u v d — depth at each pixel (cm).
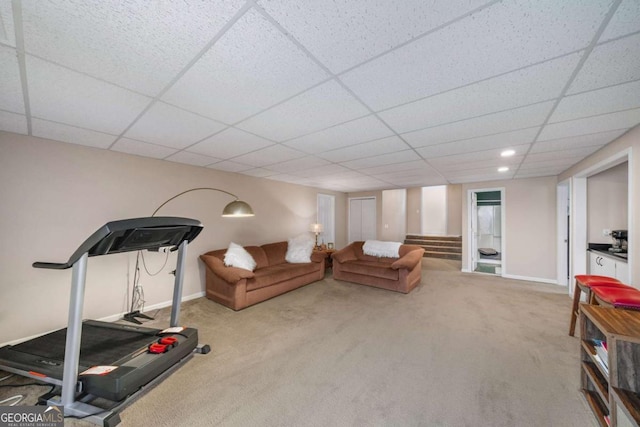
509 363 206
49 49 116
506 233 504
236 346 237
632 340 124
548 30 103
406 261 413
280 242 499
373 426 144
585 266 367
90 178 279
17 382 183
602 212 358
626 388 124
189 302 360
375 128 218
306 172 429
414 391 174
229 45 114
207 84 148
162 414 154
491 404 161
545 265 466
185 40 110
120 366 169
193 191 374
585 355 171
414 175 461
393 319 299
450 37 108
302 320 296
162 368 184
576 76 137
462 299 373
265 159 335
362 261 502
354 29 104
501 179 500
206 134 236
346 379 187
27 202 241
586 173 329
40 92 157
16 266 235
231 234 429
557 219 451
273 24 101
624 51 115
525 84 147
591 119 197
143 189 321
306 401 165
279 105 175
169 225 194
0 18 96
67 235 263
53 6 91
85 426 145
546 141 254
